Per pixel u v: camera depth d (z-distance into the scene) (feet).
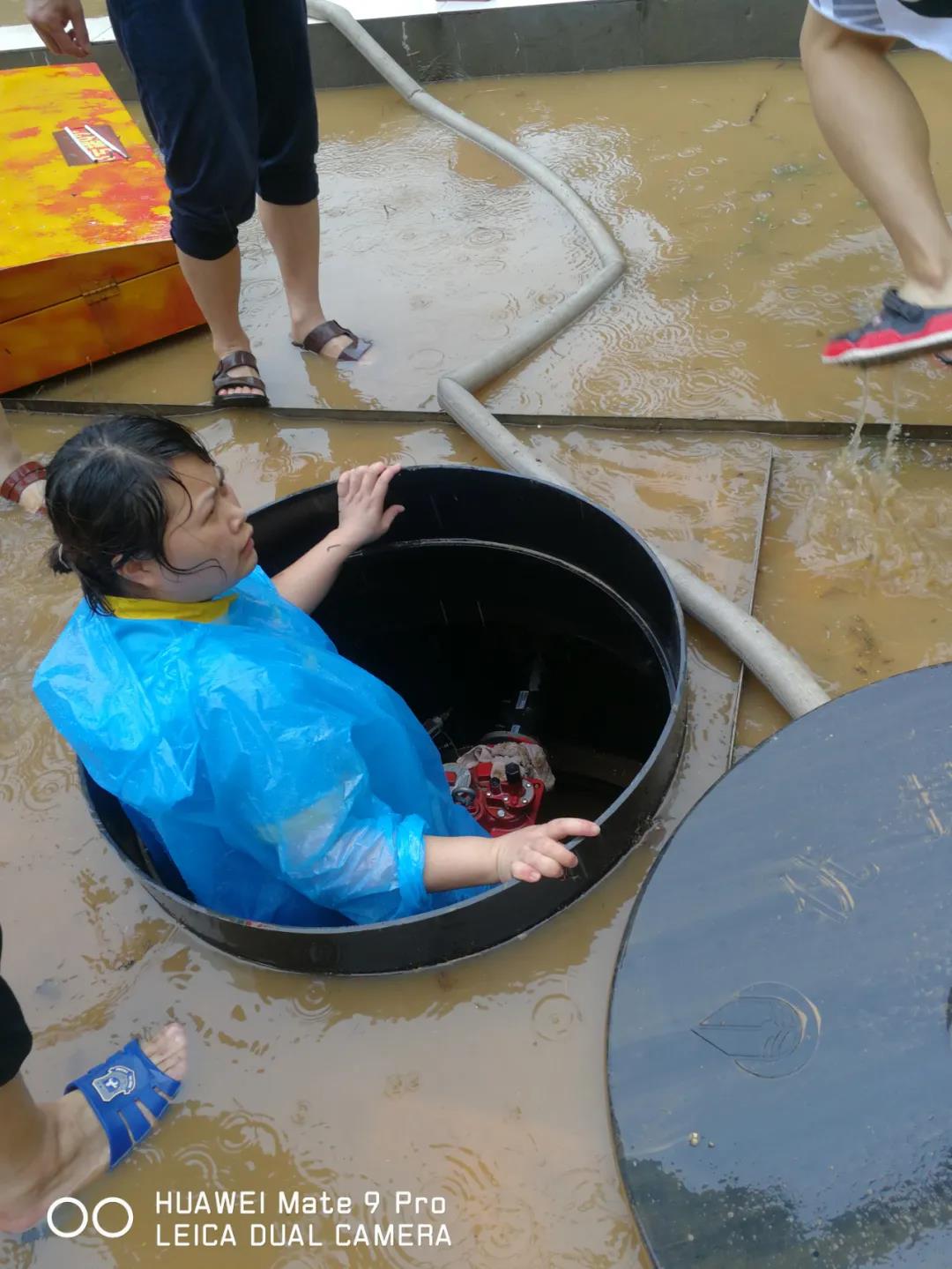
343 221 9.89
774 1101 3.52
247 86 6.49
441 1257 3.72
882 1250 3.19
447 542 6.42
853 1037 3.60
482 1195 3.82
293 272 8.01
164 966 4.64
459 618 6.91
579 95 11.40
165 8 5.93
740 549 6.05
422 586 6.70
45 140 9.79
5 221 8.60
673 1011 3.78
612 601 6.06
